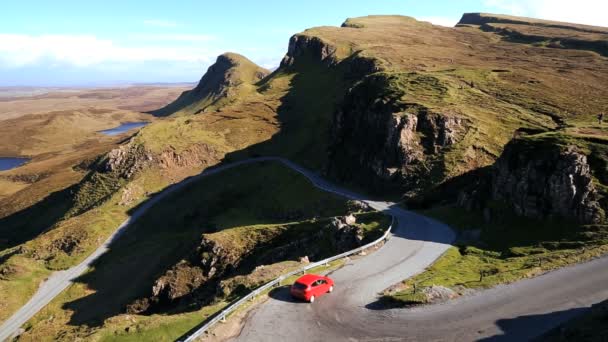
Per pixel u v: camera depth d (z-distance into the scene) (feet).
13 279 316.60
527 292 93.35
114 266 320.50
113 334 101.76
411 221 192.54
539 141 173.47
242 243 249.96
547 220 151.84
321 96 638.94
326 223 225.15
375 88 388.16
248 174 448.65
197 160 510.99
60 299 291.79
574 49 577.43
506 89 361.10
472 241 157.28
